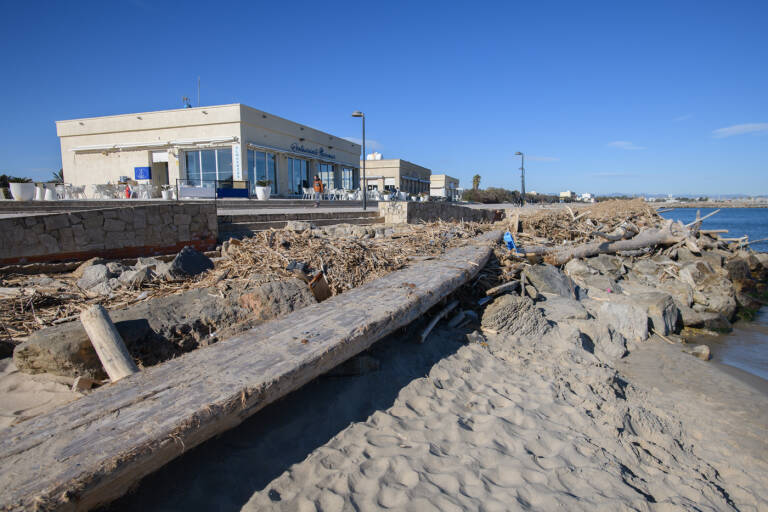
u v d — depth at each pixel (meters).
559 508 2.95
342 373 4.37
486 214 19.97
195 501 2.74
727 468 4.19
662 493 3.45
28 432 2.62
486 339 6.12
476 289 7.64
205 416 2.80
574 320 7.45
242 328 4.84
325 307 5.00
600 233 12.48
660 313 8.59
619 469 3.55
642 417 4.77
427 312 6.37
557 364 5.67
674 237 14.37
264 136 26.84
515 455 3.51
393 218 14.59
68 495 2.16
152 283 6.19
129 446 2.46
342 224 12.39
